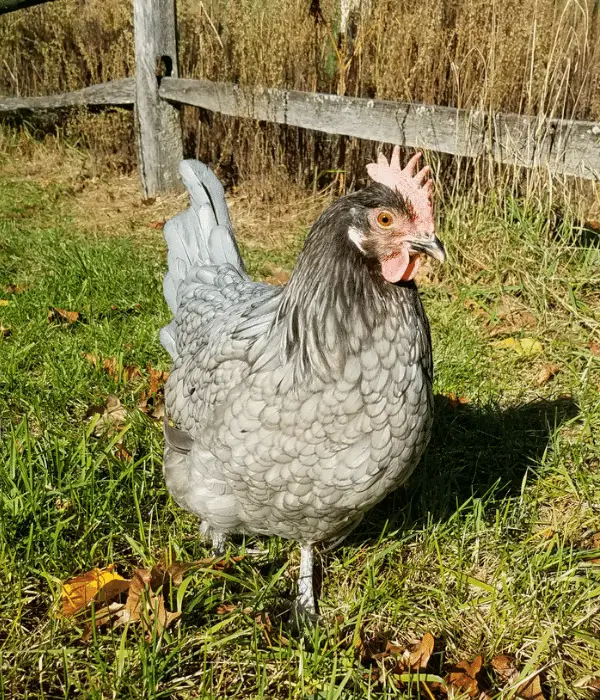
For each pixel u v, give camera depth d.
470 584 0.67
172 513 0.75
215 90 1.67
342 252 0.52
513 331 1.13
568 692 0.57
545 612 0.62
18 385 0.95
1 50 2.43
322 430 0.53
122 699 0.54
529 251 1.24
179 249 0.85
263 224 1.64
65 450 0.78
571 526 0.74
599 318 1.13
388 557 0.70
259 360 0.56
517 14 1.34
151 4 1.72
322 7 1.66
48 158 2.20
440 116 1.30
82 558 0.67
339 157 1.75
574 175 1.18
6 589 0.63
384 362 0.52
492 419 0.90
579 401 0.94
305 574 0.66
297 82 1.69
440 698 0.56
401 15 1.50
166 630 0.60
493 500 0.75
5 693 0.55
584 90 1.38
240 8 1.70
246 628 0.61
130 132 2.08
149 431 0.85
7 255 1.46
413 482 0.80
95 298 1.23
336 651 0.58
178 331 0.77
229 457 0.57
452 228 1.33
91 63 2.14
